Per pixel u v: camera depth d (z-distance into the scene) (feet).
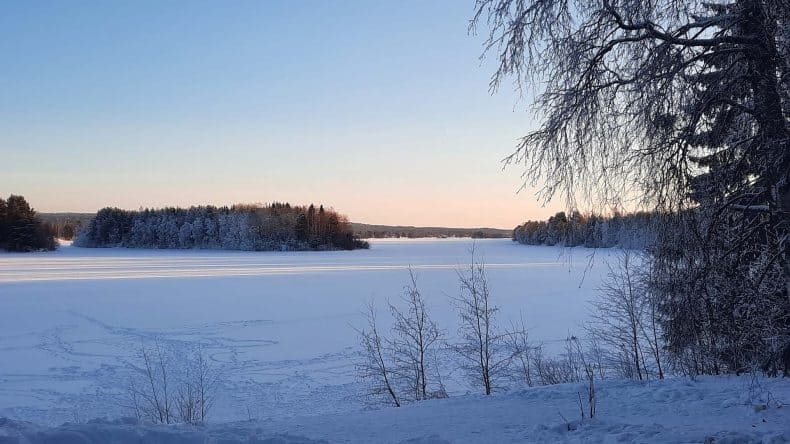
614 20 16.69
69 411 46.29
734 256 19.02
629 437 19.93
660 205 17.08
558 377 50.37
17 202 396.78
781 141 15.79
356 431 25.14
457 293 122.62
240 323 86.79
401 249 468.75
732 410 25.50
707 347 22.33
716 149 17.34
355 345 71.00
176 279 164.45
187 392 51.49
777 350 24.85
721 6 16.96
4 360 63.00
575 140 17.70
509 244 580.71
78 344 71.67
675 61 16.05
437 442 21.38
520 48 17.49
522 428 24.12
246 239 444.14
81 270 205.98
